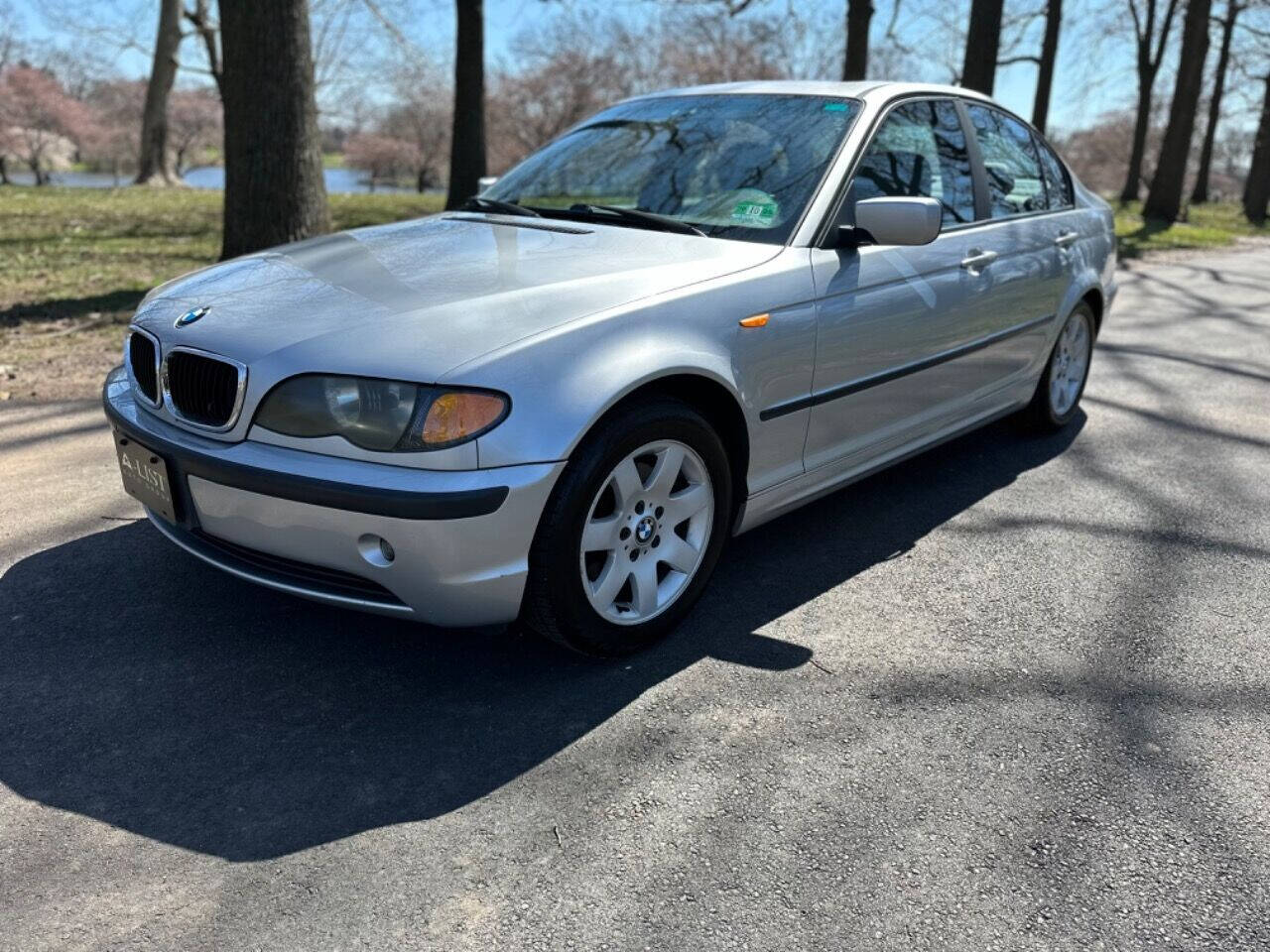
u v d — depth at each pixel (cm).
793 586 347
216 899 201
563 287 274
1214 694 285
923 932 196
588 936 193
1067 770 248
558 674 287
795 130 366
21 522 380
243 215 789
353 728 260
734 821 227
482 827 224
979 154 431
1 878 206
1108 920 200
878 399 363
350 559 250
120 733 255
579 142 413
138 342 297
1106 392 625
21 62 4166
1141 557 377
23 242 1207
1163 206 2372
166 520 293
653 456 287
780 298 310
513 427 245
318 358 250
